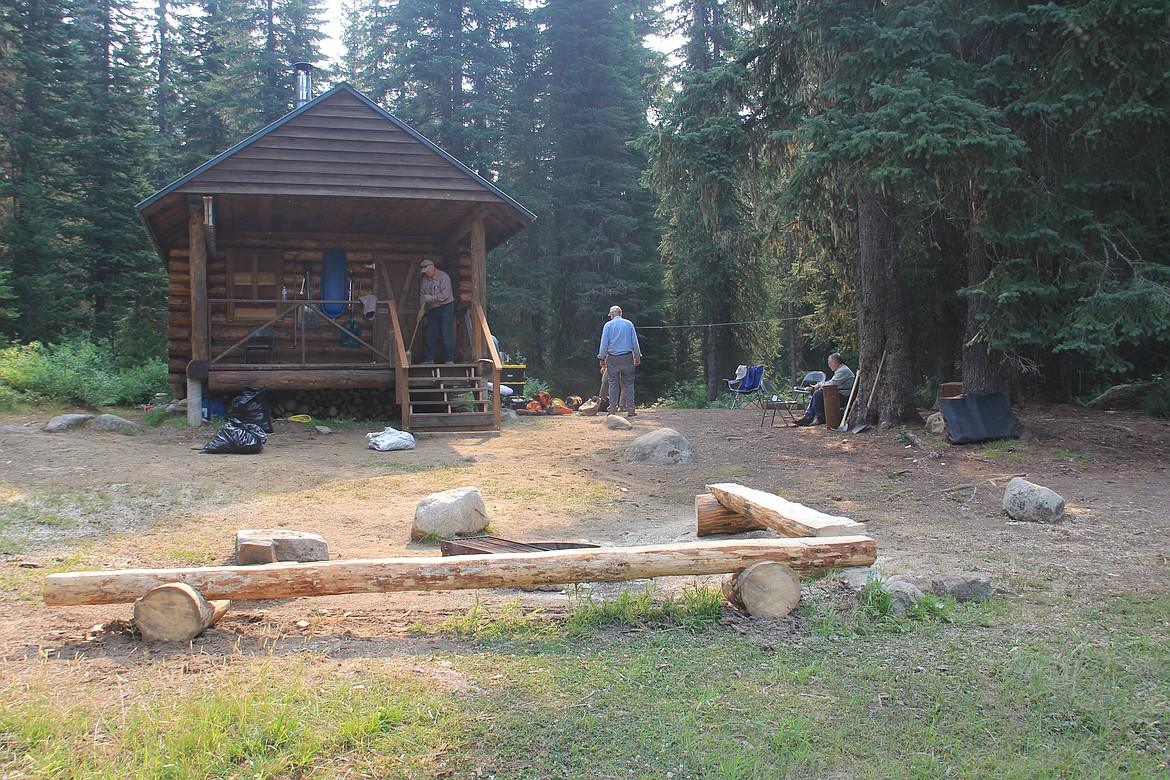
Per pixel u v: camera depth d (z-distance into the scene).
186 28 40.47
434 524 6.71
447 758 3.04
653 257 40.06
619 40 39.72
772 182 15.66
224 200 12.95
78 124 27.09
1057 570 5.77
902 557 6.11
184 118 36.31
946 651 4.22
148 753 2.90
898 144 10.07
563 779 2.93
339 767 2.95
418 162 13.23
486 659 4.00
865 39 11.43
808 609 4.77
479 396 14.39
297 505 7.91
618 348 15.70
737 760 3.03
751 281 31.34
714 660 4.05
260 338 14.77
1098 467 9.98
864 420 13.20
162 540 6.45
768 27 13.95
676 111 14.74
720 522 6.88
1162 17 9.49
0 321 23.80
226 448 10.53
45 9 26.95
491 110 37.56
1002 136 9.78
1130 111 9.66
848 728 3.35
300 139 12.74
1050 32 10.63
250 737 3.07
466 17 40.91
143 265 27.44
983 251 11.88
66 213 26.53
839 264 15.62
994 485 9.09
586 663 3.96
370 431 13.18
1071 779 3.01
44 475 8.55
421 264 15.88
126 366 21.89
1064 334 10.06
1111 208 11.21
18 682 3.58
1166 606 4.95
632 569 4.65
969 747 3.24
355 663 3.91
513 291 36.16
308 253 15.44
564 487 9.23
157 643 4.14
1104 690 3.77
